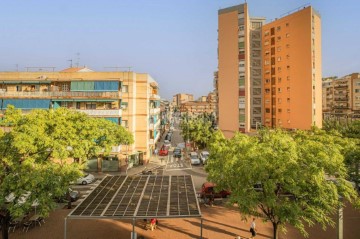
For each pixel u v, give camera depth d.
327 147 19.73
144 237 22.12
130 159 48.28
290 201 17.61
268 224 24.64
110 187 23.59
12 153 20.12
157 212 18.38
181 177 26.59
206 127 62.62
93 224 24.77
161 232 23.03
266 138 23.47
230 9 62.12
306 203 17.17
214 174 23.42
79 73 47.75
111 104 46.78
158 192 22.38
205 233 22.81
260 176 17.33
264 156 17.89
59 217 26.38
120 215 17.83
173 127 132.00
